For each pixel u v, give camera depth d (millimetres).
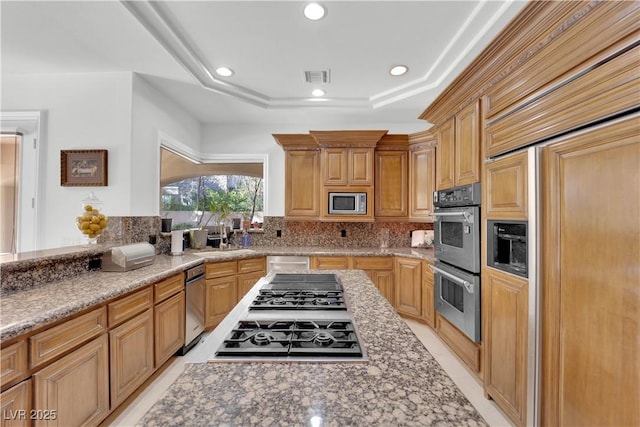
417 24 1925
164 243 3049
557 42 1259
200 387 652
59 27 1923
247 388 649
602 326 1072
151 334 2027
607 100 1050
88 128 2551
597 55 1091
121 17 1828
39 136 2549
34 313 1254
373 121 3752
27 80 2576
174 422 539
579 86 1159
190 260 2678
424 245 3666
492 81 1751
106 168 2520
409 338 916
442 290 2521
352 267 3314
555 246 1275
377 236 3832
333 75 2645
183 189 3754
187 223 3773
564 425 1229
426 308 2951
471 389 2014
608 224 1052
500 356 1710
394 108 3301
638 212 959
